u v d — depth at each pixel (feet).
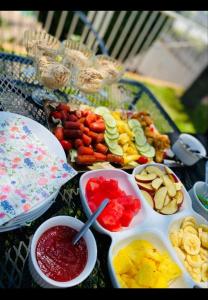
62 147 3.62
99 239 3.21
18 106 4.21
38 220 3.10
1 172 3.06
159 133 4.99
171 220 3.57
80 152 3.84
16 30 10.20
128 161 4.17
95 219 3.07
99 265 3.01
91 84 4.42
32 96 4.44
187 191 4.35
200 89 14.40
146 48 12.35
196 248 3.43
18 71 4.78
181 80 15.69
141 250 3.19
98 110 4.64
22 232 2.93
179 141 4.78
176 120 13.08
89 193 3.44
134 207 3.42
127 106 5.42
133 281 2.91
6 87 4.41
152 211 3.56
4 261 2.69
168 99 13.99
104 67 4.89
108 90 5.53
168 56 15.46
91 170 3.76
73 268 2.69
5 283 2.57
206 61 14.83
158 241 3.35
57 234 2.84
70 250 2.78
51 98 4.62
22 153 3.34
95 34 8.20
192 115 14.12
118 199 3.42
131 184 3.76
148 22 11.04
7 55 4.94
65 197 3.43
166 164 4.60
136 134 4.63
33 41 4.49
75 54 4.69
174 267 3.12
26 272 2.68
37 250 2.67
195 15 12.60
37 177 3.15
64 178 3.24
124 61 12.48
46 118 4.17
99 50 9.11
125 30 10.87
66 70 4.06
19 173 3.12
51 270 2.61
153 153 4.59
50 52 4.42
